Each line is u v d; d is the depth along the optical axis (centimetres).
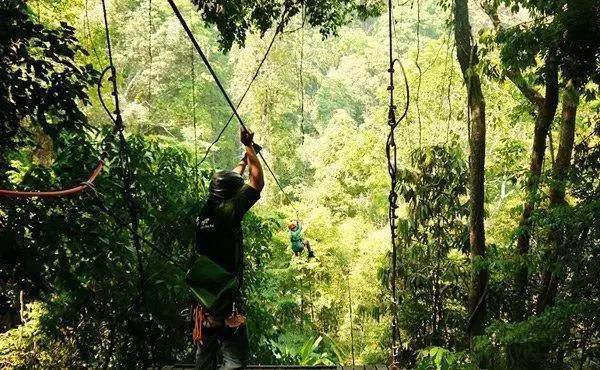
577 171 771
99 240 521
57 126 492
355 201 2044
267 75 2472
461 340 967
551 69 698
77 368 600
